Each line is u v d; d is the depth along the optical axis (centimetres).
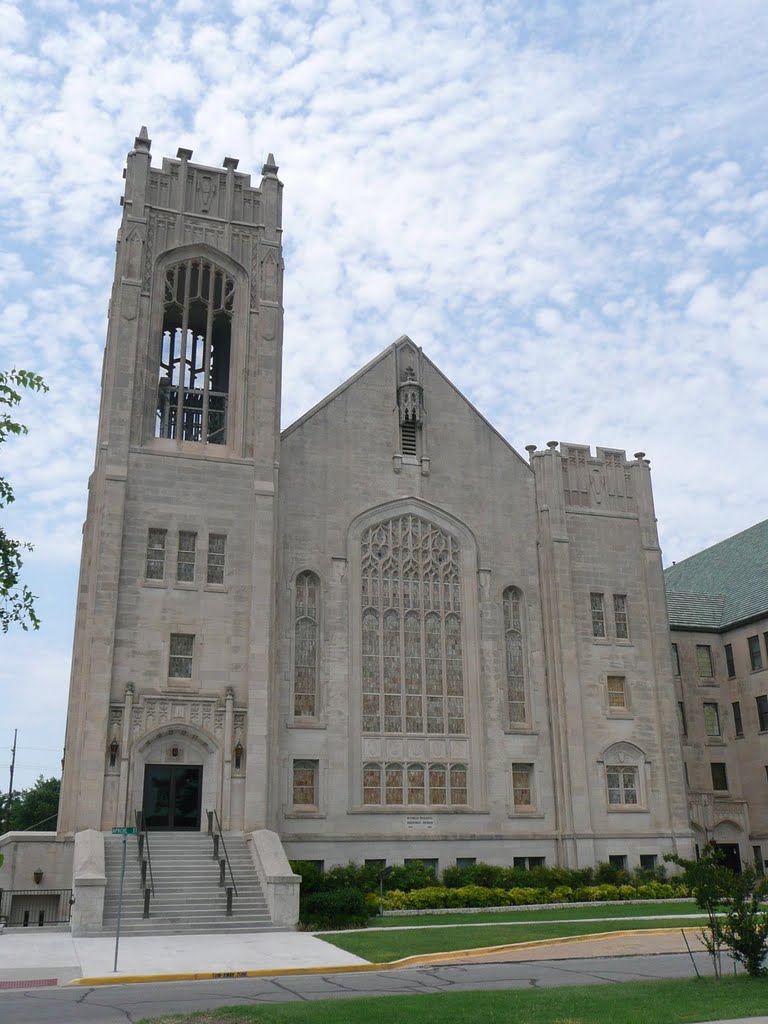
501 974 2111
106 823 3497
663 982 1842
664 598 4822
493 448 4788
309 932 2956
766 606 5434
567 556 4672
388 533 4478
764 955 1889
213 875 3272
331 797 3984
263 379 4278
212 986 1995
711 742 5478
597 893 3912
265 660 3856
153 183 4438
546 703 4472
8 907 3319
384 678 4259
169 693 3738
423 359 4806
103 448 3959
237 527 4047
